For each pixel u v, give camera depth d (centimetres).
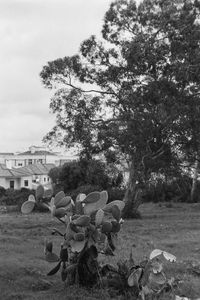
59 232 872
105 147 3192
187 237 1980
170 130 3147
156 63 3056
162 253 812
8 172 7831
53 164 9231
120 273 844
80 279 852
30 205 878
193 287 937
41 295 812
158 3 3216
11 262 1091
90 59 3269
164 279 844
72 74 3269
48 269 1027
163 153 3319
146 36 3100
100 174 3969
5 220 2802
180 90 3070
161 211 4275
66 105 3259
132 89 3161
